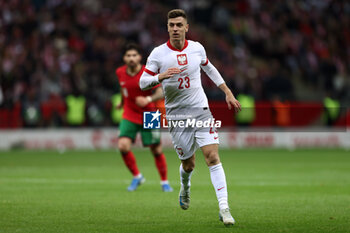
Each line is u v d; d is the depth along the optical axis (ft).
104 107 227.61
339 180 121.80
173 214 76.84
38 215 75.36
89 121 225.35
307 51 291.79
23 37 264.11
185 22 68.90
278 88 253.24
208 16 306.35
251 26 295.28
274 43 289.33
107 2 292.20
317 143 229.45
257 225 68.08
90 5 288.30
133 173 105.60
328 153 202.59
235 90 244.01
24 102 224.33
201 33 290.35
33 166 156.46
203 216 75.25
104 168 151.02
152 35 277.64
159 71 70.64
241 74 268.00
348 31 313.53
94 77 241.35
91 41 263.70
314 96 276.00
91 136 223.51
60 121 224.12
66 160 175.73
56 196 95.25
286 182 117.91
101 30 272.10
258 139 226.79
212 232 63.57
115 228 66.18
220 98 231.50
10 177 127.95
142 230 64.85
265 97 250.78
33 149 222.69
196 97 69.92
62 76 239.30
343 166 155.53
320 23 310.04
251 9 300.40
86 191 102.78
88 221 70.95
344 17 318.04
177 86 69.41
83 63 253.44
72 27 272.72
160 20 289.33
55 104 223.92
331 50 302.25
